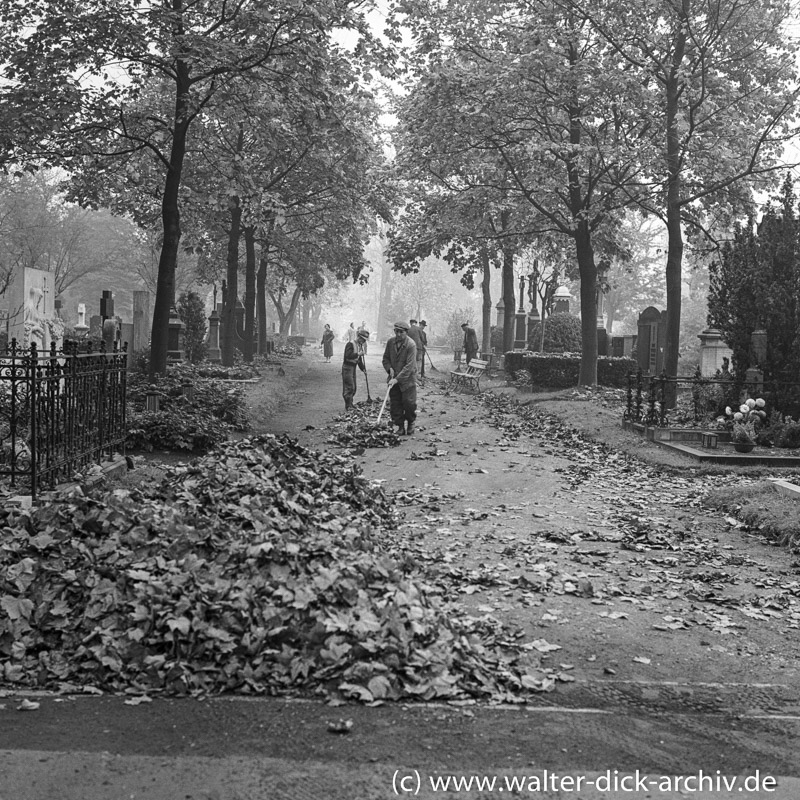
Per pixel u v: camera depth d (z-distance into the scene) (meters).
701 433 16.91
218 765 4.11
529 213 31.73
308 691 5.04
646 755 4.44
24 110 19.27
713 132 24.77
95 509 6.80
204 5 21.02
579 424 20.23
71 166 22.75
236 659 5.25
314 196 34.50
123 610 5.60
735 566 8.91
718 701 5.27
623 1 22.72
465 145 27.53
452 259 31.94
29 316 18.38
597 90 24.05
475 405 25.80
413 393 18.67
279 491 8.70
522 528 10.09
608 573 8.30
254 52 19.34
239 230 33.16
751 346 18.81
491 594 7.36
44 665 5.25
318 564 6.33
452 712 4.84
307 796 3.85
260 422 19.95
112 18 18.44
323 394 28.20
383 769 4.12
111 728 4.50
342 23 20.09
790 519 10.18
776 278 18.47
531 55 24.31
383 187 32.53
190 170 25.45
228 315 32.97
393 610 5.62
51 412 8.52
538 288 42.00
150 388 16.70
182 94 20.20
